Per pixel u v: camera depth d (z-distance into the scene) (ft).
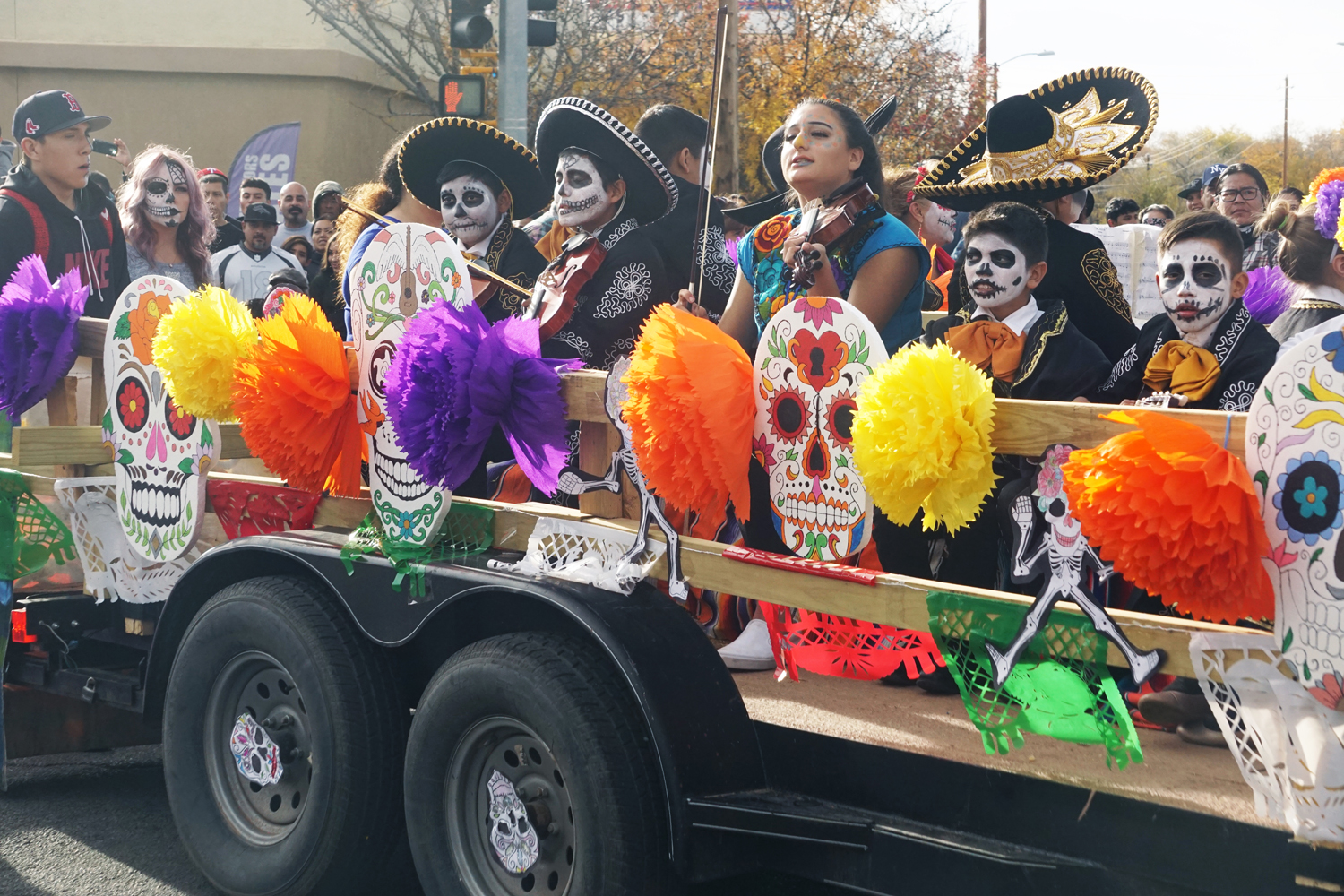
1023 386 10.36
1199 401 10.27
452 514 10.72
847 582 8.53
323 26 61.16
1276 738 6.81
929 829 8.27
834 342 8.62
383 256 10.84
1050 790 7.82
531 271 15.40
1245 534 6.70
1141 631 7.30
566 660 9.29
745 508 9.22
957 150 12.94
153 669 12.48
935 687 10.00
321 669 10.71
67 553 13.67
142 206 19.48
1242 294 10.45
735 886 11.60
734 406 9.11
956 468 7.79
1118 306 11.73
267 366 10.70
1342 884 6.68
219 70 61.05
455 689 9.80
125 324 12.95
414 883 12.21
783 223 12.00
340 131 62.28
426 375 9.83
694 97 55.93
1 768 13.84
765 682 10.40
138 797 14.47
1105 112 12.07
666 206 13.74
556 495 12.19
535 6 32.19
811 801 8.86
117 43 61.11
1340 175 13.17
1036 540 9.02
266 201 28.25
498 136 15.30
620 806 8.87
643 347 9.19
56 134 17.46
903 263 11.15
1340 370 6.46
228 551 11.65
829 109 11.59
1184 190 27.27
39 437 13.37
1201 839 7.18
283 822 11.44
